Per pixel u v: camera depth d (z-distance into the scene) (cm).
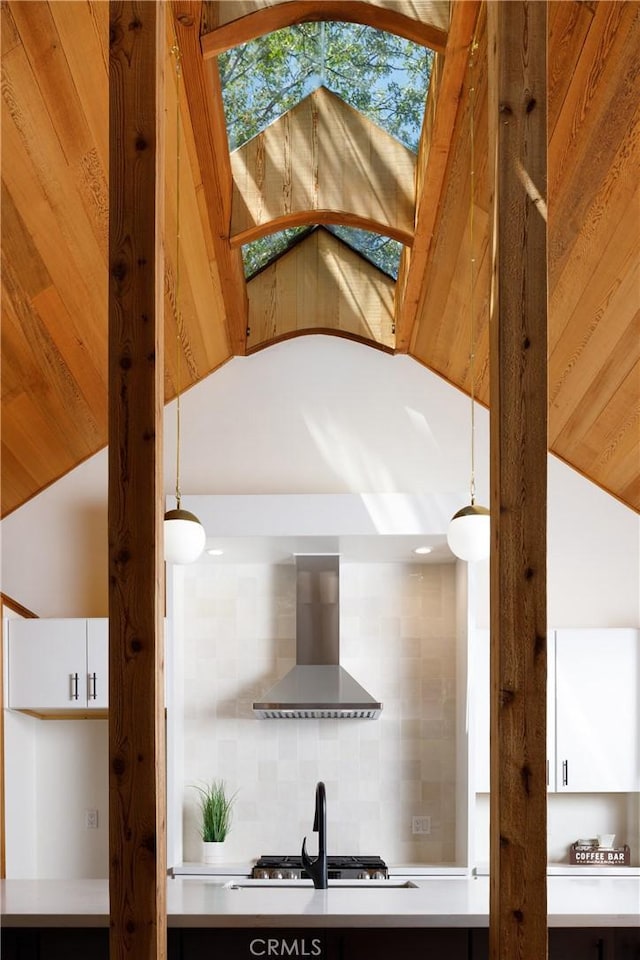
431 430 644
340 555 621
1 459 573
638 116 355
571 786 580
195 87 397
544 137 264
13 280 446
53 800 621
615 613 626
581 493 633
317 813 436
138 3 278
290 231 595
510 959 246
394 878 562
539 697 252
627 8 320
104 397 584
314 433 645
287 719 635
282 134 507
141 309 271
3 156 381
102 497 634
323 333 651
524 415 258
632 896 386
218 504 560
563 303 491
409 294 573
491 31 275
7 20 334
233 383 649
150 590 263
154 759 260
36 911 369
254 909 365
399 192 505
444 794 628
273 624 642
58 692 580
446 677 637
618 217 410
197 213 485
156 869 257
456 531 421
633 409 524
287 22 377
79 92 380
